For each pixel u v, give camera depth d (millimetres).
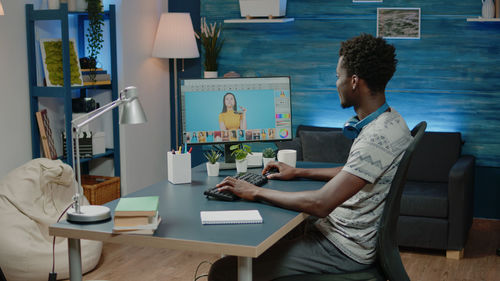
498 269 3551
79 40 4566
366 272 2051
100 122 4480
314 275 2045
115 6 4402
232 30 5051
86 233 1834
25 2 3820
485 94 4445
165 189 2406
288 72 4941
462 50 4457
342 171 1963
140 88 4750
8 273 3203
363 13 4664
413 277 3418
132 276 3406
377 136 1956
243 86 2906
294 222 1948
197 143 2865
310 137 4301
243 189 2184
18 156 3822
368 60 2002
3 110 3684
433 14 4484
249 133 2918
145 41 4809
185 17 4801
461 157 4258
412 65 4586
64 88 3789
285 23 4891
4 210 3285
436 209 3730
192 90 2855
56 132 4207
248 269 1739
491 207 4566
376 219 2049
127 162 4590
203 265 3609
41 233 3377
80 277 1989
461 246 3695
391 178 2016
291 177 2547
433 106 4582
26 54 3850
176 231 1807
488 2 4227
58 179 3494
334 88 4824
